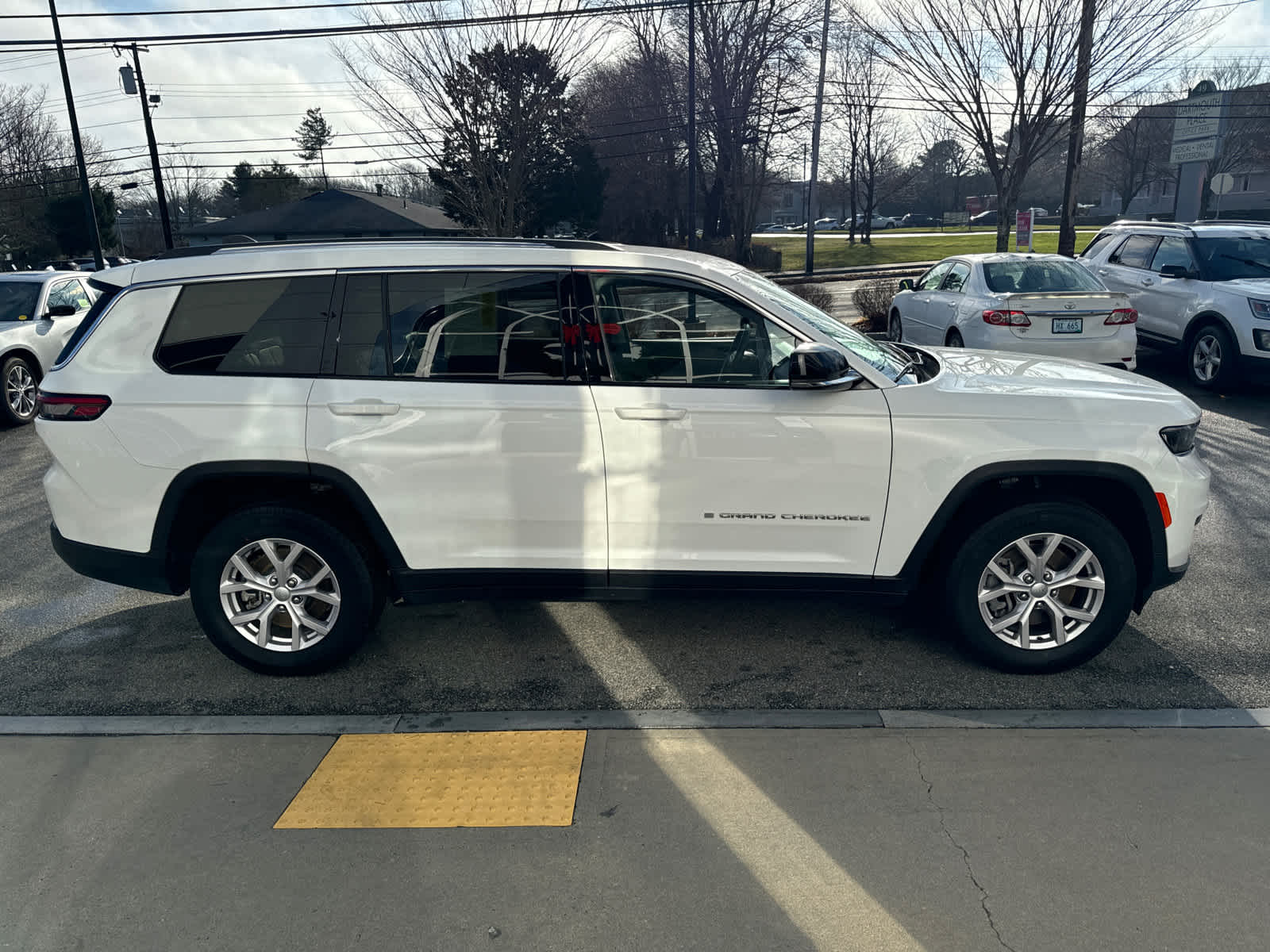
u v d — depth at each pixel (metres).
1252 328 9.30
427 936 2.53
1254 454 7.49
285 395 3.84
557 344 3.85
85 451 3.91
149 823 3.07
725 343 3.88
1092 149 52.09
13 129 51.44
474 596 4.03
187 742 3.60
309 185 75.50
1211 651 4.19
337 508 4.04
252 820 3.08
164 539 3.96
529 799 3.16
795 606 4.83
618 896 2.67
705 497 3.86
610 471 3.84
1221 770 3.23
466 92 19.39
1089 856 2.79
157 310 3.92
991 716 3.64
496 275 3.84
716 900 2.64
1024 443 3.76
